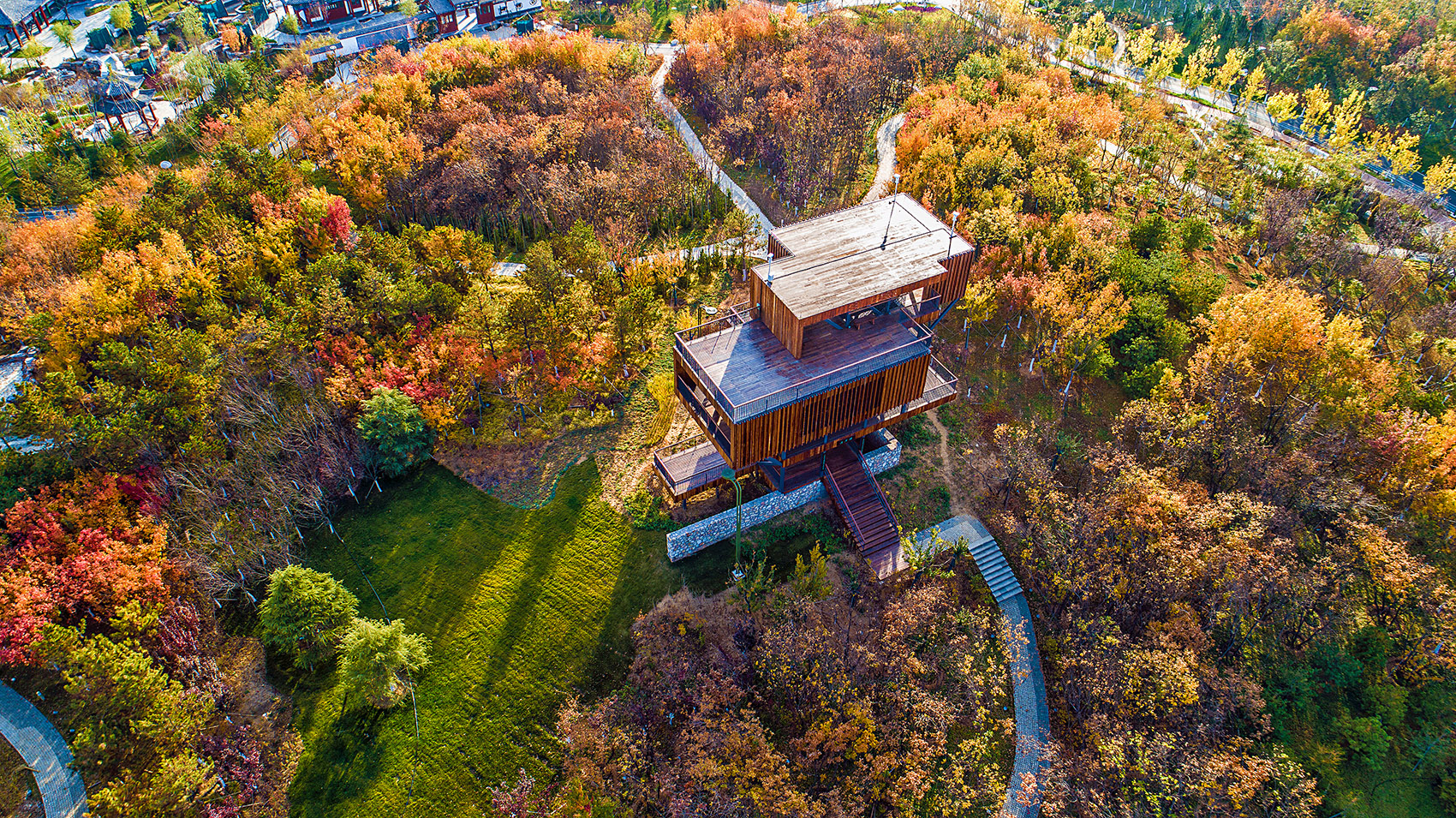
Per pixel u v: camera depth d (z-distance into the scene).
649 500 48.53
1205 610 42.94
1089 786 37.00
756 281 44.69
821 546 47.12
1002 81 90.88
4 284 61.66
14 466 45.34
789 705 40.44
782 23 108.56
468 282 60.62
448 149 76.25
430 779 39.44
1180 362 54.94
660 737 40.06
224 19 137.62
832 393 41.88
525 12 136.25
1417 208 81.12
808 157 79.19
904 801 36.62
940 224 49.94
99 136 101.31
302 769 39.22
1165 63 105.50
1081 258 58.69
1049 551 44.19
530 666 42.81
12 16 130.50
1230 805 35.62
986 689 42.06
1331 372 52.06
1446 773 41.97
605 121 78.50
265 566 46.22
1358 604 44.16
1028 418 54.47
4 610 38.81
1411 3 130.50
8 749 39.72
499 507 49.56
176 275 58.06
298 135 85.62
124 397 48.56
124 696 37.09
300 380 50.53
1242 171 83.62
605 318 58.47
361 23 126.81
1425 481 47.78
